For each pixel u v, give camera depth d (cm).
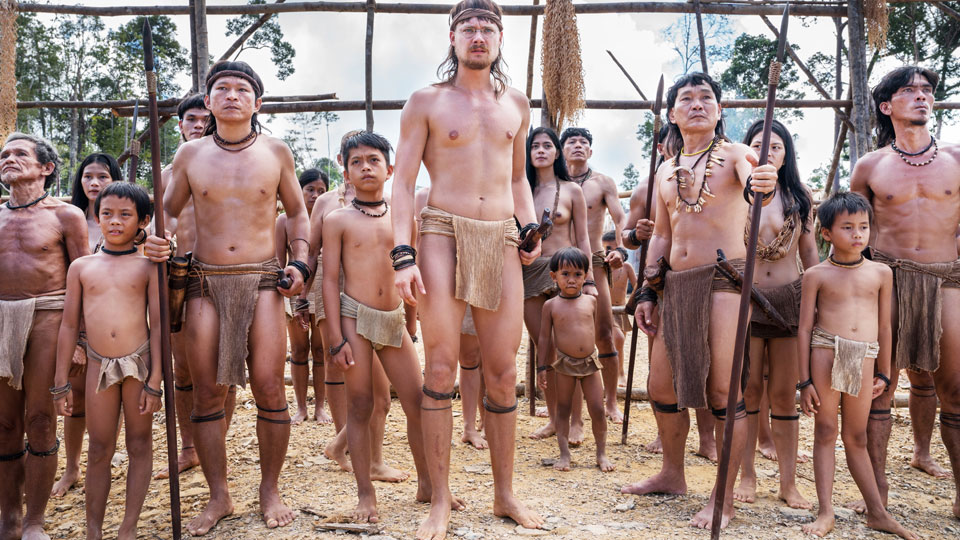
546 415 541
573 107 614
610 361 524
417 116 311
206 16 675
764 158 291
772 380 369
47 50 2983
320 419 528
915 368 363
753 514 334
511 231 315
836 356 321
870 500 320
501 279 307
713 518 296
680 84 347
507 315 310
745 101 724
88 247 376
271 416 334
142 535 329
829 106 735
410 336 371
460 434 494
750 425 369
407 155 311
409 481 384
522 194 340
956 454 352
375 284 336
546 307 435
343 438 403
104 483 316
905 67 382
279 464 338
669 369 348
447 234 305
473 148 307
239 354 328
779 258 380
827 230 332
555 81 613
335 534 302
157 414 547
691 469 413
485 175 308
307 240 370
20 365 343
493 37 312
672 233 350
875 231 386
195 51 678
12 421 354
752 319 362
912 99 375
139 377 315
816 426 329
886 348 330
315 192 545
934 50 1862
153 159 308
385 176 346
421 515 321
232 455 451
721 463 295
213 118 369
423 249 308
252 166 342
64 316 321
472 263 300
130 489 313
